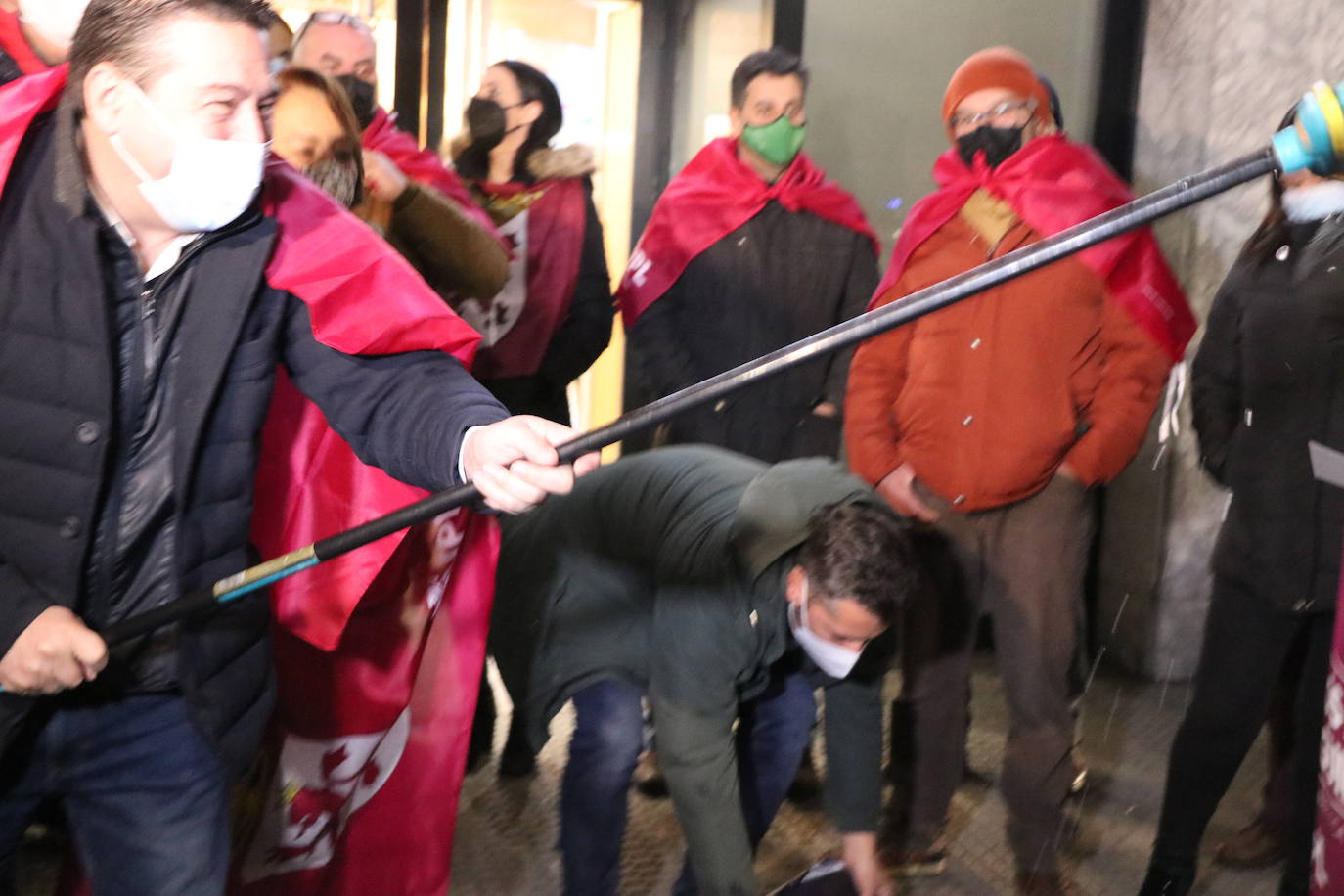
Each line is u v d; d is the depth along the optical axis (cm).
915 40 411
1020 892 252
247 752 158
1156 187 379
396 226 240
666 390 299
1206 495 378
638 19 430
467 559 204
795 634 196
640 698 213
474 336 154
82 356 137
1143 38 377
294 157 202
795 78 297
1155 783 313
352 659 198
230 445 147
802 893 222
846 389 292
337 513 185
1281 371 220
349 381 152
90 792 152
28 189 137
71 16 164
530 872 261
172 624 149
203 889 154
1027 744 254
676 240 301
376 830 205
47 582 140
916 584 193
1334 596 214
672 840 276
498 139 310
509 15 404
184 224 138
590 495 214
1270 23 366
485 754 312
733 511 198
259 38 138
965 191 274
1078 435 259
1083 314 258
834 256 301
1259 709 227
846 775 210
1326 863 189
